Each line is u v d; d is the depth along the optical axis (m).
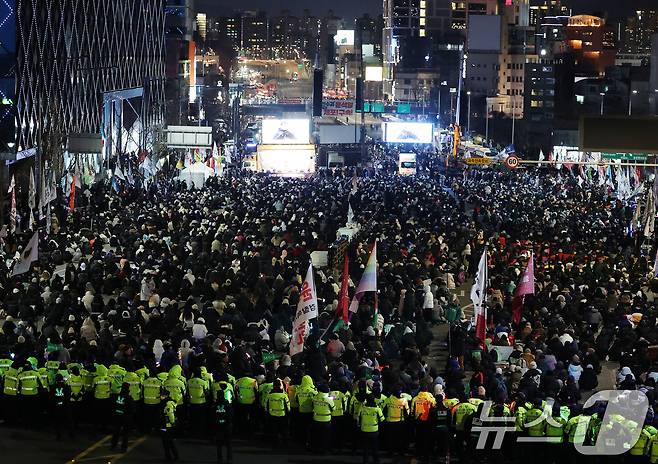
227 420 25.56
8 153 69.00
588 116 36.56
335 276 45.69
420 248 53.31
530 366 31.89
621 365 34.88
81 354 30.05
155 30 139.88
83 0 101.62
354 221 65.00
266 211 67.56
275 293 41.88
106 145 98.06
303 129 102.88
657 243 59.84
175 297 41.84
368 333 35.50
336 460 26.45
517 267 48.22
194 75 167.00
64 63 94.06
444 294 43.62
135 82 127.38
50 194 62.41
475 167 110.81
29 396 28.25
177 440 27.67
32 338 34.03
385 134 132.62
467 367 36.12
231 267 44.94
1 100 78.44
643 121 36.31
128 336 32.25
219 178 91.62
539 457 26.22
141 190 78.94
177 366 27.89
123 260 46.59
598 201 82.62
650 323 38.41
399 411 26.72
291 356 31.38
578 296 42.19
